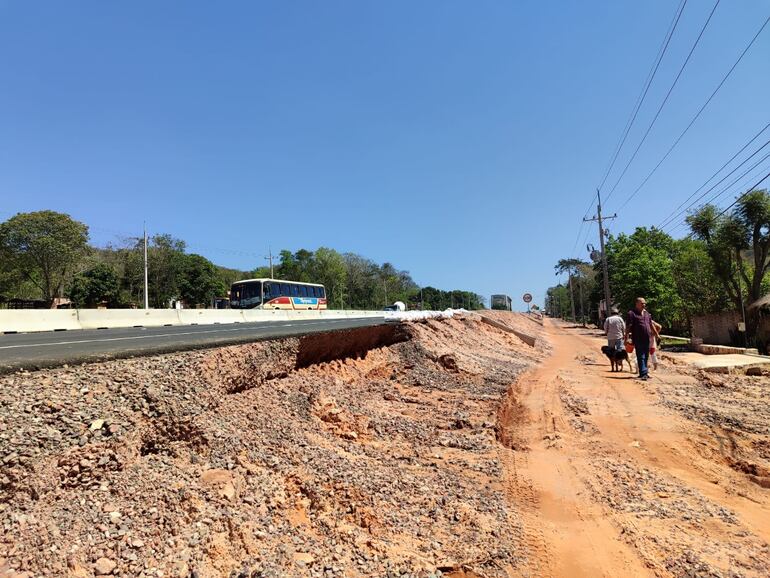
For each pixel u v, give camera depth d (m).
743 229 26.34
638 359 12.88
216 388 6.49
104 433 4.58
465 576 4.21
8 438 3.97
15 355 7.40
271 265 66.38
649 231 40.78
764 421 8.77
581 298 79.56
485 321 31.02
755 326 25.64
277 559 3.77
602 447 7.84
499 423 9.39
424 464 6.71
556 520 5.45
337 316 40.12
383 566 4.07
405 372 13.52
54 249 43.97
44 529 3.38
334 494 5.05
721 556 4.61
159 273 54.59
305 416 7.27
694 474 6.90
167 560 3.42
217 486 4.39
